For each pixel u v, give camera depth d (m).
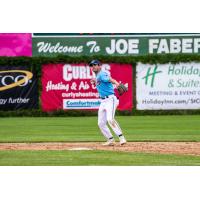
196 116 60.53
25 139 39.94
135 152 32.66
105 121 35.56
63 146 35.66
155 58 62.34
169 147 34.88
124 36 62.25
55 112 61.97
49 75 61.97
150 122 53.66
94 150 33.47
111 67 62.12
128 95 62.44
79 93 61.91
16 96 62.00
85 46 62.03
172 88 62.59
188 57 62.38
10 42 61.62
